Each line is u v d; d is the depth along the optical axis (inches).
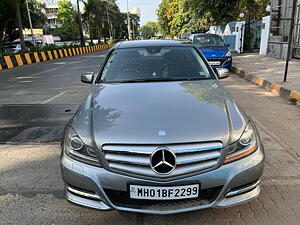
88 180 82.2
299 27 465.4
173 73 131.3
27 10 981.2
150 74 130.9
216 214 94.9
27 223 92.2
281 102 240.2
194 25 900.6
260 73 356.8
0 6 871.1
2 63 563.5
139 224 91.0
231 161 82.4
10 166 132.9
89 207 84.4
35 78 408.8
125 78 129.3
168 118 87.8
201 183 79.7
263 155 89.2
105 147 81.0
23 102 258.1
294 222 90.2
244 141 85.2
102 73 134.4
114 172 80.3
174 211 81.0
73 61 684.7
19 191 111.3
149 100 100.8
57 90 308.5
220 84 121.6
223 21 805.2
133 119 88.2
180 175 78.8
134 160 79.2
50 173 125.3
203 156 79.9
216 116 89.7
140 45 151.2
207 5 781.9
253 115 203.3
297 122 186.4
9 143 161.0
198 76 129.8
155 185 78.5
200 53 146.0
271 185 111.5
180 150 78.9
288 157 135.5
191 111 92.2
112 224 91.1
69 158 86.3
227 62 400.2
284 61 478.3
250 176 84.1
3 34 1170.0
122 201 83.7
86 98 111.9
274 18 562.6
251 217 93.0
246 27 708.7
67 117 207.2
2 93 303.6
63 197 106.8
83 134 85.9
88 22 1856.5
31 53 684.7
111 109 95.7
